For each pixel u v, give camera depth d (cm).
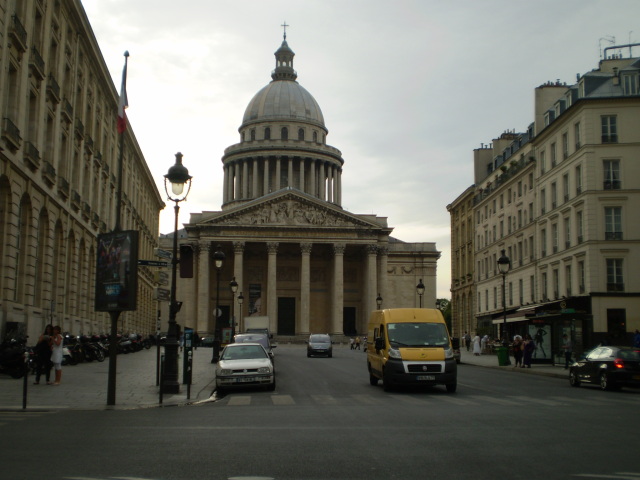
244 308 13400
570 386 3409
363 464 1188
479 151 9850
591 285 5828
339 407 2236
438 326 3014
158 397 2570
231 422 1803
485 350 8050
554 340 5334
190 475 1092
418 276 14888
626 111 5953
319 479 1064
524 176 7656
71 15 4981
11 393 2600
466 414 1984
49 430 1623
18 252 4075
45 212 4488
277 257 13700
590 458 1252
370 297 12850
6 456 1259
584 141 5984
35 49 4075
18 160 3822
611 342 5753
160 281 2984
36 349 3006
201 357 6481
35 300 4466
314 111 17488
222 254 5219
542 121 7375
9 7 3616
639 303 5766
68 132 5003
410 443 1420
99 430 1628
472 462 1209
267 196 12850
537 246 7169
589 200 5909
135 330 8869
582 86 6181
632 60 6519
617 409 2158
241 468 1151
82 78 5478
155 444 1405
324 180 16750
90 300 5984
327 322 13712
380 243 13200
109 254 2314
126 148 7750
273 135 16850
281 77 18238
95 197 6128
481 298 9456
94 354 4856
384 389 2962
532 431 1605
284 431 1612
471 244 10112
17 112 3794
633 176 5891
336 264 12825
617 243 5838
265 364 3048
